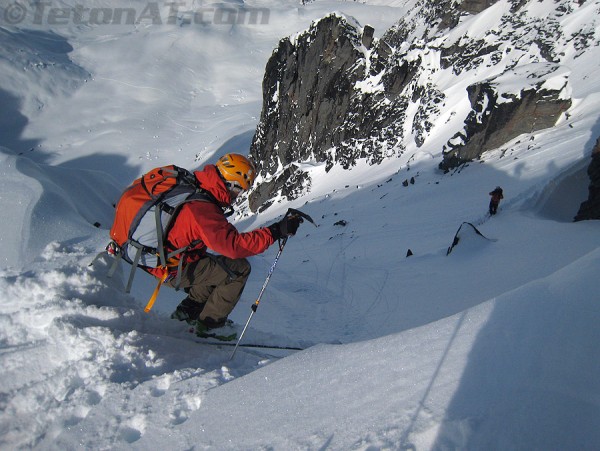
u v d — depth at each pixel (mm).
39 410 3150
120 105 172625
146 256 3693
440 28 70000
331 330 10398
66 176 36688
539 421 1743
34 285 4215
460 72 52219
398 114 56062
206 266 3934
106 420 2861
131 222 3627
